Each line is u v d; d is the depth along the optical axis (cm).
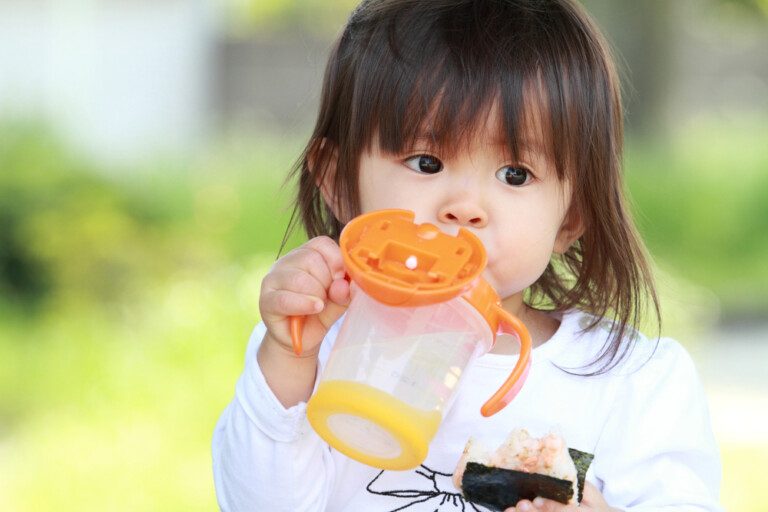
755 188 1262
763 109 2570
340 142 241
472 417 237
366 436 185
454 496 233
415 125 223
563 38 237
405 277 181
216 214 1065
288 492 217
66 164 1038
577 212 247
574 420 239
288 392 215
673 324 775
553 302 264
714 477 245
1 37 1437
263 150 1339
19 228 991
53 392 690
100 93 1488
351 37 244
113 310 934
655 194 1252
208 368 620
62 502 516
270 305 202
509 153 223
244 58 2062
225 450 223
